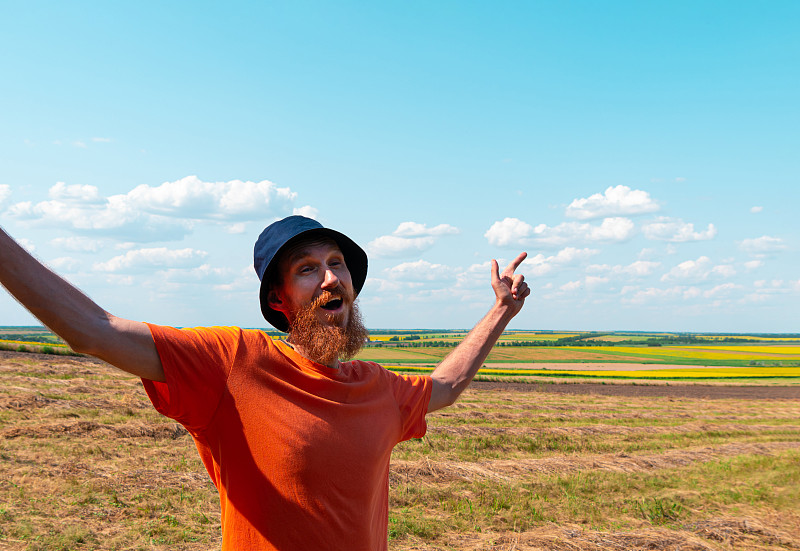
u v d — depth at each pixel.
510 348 85.12
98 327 1.16
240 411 1.30
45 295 1.09
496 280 2.09
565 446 12.34
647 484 8.97
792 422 19.39
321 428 1.35
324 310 1.51
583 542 6.31
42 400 11.06
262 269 1.51
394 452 10.25
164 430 9.76
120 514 6.00
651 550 6.21
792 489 8.84
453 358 1.99
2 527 5.28
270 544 1.29
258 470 1.29
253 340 1.41
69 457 7.74
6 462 7.18
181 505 6.45
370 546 1.43
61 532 5.32
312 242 1.54
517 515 7.17
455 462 9.74
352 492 1.38
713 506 7.98
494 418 15.24
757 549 6.45
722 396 28.70
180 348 1.26
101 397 12.50
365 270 1.77
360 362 1.70
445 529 6.59
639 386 32.44
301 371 1.40
